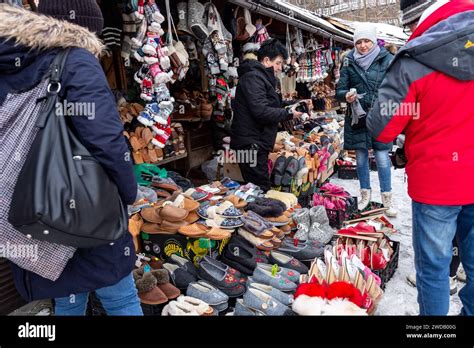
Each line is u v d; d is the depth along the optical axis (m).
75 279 1.20
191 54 3.93
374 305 2.00
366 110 3.45
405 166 1.76
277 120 3.08
